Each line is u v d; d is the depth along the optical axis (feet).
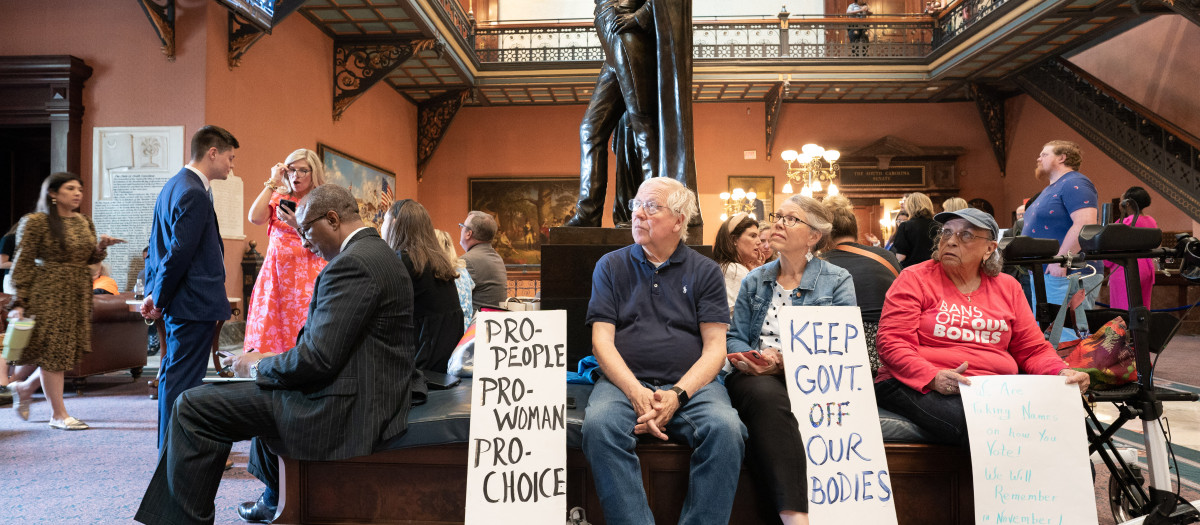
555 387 7.33
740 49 47.19
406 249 10.07
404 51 36.52
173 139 24.66
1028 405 7.27
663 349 7.76
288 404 7.32
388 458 7.67
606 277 8.12
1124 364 7.84
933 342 8.04
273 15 24.68
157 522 7.16
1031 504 7.09
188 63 24.81
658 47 10.96
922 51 44.73
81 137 24.68
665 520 7.47
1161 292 33.42
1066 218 12.32
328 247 8.03
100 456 11.57
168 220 10.02
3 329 16.21
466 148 51.01
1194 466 10.98
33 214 13.35
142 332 19.53
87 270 14.10
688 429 7.14
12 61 23.79
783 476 6.89
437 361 10.03
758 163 49.80
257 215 11.18
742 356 7.72
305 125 33.45
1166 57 36.14
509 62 45.37
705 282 7.98
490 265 14.48
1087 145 41.45
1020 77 42.96
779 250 8.73
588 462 7.41
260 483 10.42
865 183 48.55
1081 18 33.19
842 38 48.44
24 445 12.28
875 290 9.38
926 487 7.72
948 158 48.29
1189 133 32.71
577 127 50.57
